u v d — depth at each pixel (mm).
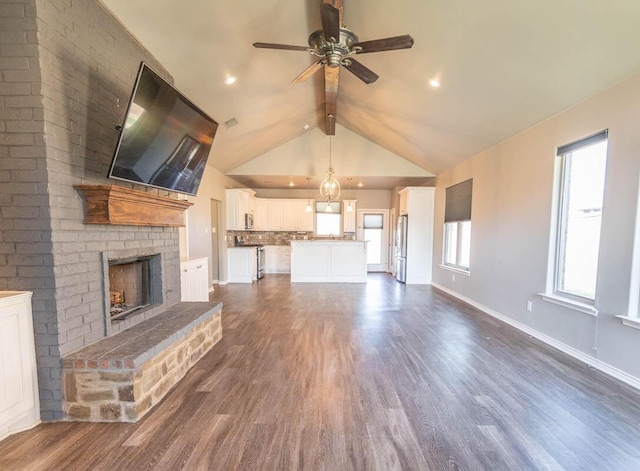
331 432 1806
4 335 1651
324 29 2072
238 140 5211
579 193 2965
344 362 2752
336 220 9000
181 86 3367
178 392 2242
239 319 4070
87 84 2039
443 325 3832
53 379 1857
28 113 1723
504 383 2385
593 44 2223
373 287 6391
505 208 3992
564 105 2932
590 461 1593
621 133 2420
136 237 2539
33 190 1749
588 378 2461
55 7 1791
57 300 1806
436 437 1766
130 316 2504
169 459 1587
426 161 6020
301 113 5230
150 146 2229
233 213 6863
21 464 1541
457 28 2590
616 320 2459
